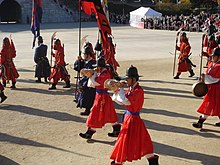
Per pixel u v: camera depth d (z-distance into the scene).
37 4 16.92
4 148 8.68
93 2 11.09
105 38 11.96
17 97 13.56
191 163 7.90
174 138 9.40
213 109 9.75
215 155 8.35
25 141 9.13
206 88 9.45
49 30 45.72
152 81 16.83
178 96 13.96
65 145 8.89
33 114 11.41
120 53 26.75
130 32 45.16
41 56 16.06
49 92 14.40
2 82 15.52
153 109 12.10
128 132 7.17
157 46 31.19
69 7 64.81
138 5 71.06
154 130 10.00
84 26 52.66
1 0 61.81
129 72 7.13
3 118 10.98
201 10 66.56
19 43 32.22
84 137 9.32
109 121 9.09
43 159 8.07
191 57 24.94
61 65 14.86
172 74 18.61
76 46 30.16
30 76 17.83
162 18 51.66
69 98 13.44
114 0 71.75
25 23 61.06
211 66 9.55
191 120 10.91
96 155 8.30
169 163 7.89
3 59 14.89
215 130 10.04
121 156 7.14
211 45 16.84
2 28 50.03
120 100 7.00
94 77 9.01
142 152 7.18
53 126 10.27
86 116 11.21
